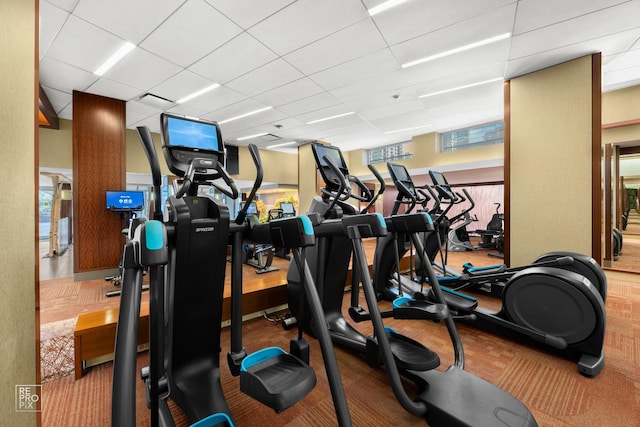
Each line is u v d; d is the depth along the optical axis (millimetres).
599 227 3502
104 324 1957
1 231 675
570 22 2996
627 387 1718
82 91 4398
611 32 3154
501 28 3092
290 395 1008
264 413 1534
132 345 781
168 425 1182
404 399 1376
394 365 1392
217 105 5223
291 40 3270
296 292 2547
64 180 8422
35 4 959
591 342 1932
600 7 2773
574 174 3676
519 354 2129
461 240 7441
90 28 2959
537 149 3961
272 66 3854
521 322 2252
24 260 828
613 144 4906
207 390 1394
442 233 3477
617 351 2139
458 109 5691
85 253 4371
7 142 717
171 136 1431
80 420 1484
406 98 5086
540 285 2156
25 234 837
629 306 3080
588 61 3602
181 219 1281
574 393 1667
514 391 1694
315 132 7273
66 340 2266
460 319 2539
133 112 5449
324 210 2203
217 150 1568
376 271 3209
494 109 5703
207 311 1465
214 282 1456
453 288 3207
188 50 3410
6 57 718
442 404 1389
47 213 10688
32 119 920
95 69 3773
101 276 4480
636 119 4641
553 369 1925
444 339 2395
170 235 1276
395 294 3213
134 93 4535
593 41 3322
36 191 952
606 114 4910
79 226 4336
